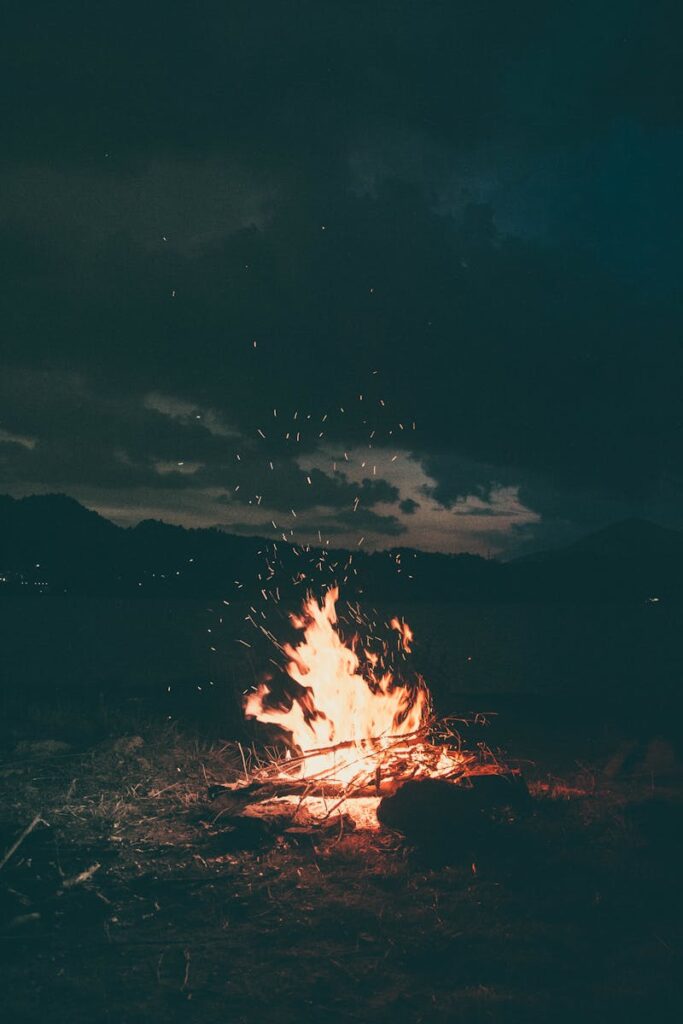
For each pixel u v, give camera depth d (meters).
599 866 6.38
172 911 5.61
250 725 12.09
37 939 5.18
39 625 54.97
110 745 10.02
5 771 8.90
